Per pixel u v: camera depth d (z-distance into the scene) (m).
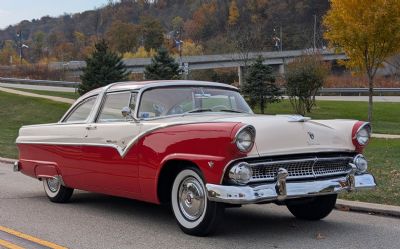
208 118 6.73
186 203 6.46
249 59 53.88
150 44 122.88
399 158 13.41
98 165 7.54
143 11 153.62
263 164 5.94
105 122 7.61
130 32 125.44
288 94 34.94
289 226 7.10
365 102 42.03
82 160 7.86
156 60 40.28
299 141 6.20
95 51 41.47
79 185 8.10
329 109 36.75
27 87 53.19
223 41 85.81
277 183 5.92
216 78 83.50
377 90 51.94
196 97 7.44
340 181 6.41
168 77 39.84
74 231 6.86
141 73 80.12
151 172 6.66
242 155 5.81
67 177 8.27
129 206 8.53
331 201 7.24
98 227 7.07
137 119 7.05
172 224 7.19
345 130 6.66
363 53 25.41
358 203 8.23
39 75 74.25
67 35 150.25
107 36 129.62
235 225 7.14
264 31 98.12
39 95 43.03
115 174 7.26
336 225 7.18
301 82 34.09
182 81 7.63
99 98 7.92
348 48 25.66
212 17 117.12
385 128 25.98
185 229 6.48
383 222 7.36
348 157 6.64
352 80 66.50
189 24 122.19
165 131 6.54
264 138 5.99
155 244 6.18
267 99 34.62
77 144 7.92
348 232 6.75
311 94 34.94
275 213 8.02
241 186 5.78
